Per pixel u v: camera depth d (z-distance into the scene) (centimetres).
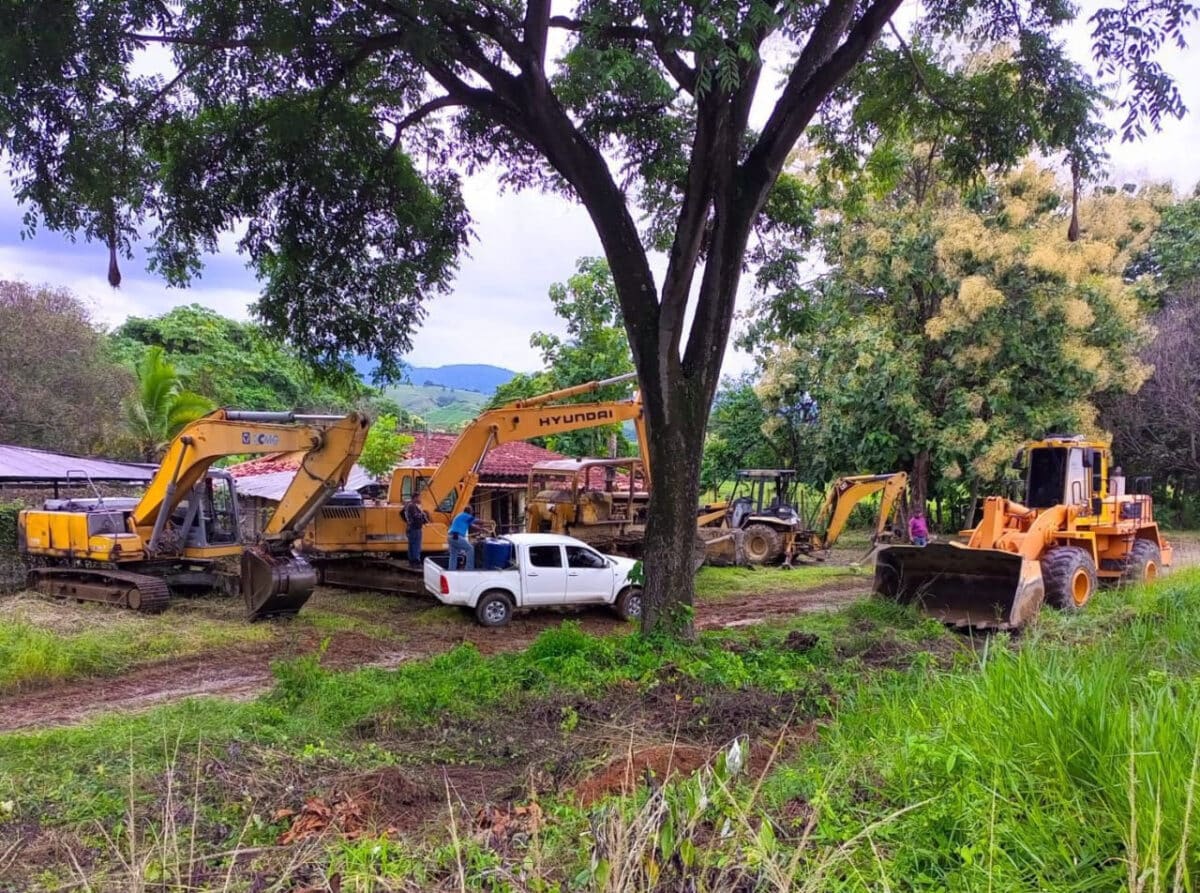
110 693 959
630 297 1010
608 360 3075
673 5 722
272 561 1317
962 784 408
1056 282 2550
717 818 392
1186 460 3122
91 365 2642
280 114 1034
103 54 877
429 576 1424
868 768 484
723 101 945
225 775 575
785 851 368
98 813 516
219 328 3972
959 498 3145
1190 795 300
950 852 368
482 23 929
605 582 1459
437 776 631
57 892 406
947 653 973
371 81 1163
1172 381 2983
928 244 2591
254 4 885
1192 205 3297
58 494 1889
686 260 984
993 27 1064
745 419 3391
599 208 1008
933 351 2728
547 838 436
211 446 1370
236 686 989
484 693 822
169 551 1467
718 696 778
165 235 1126
